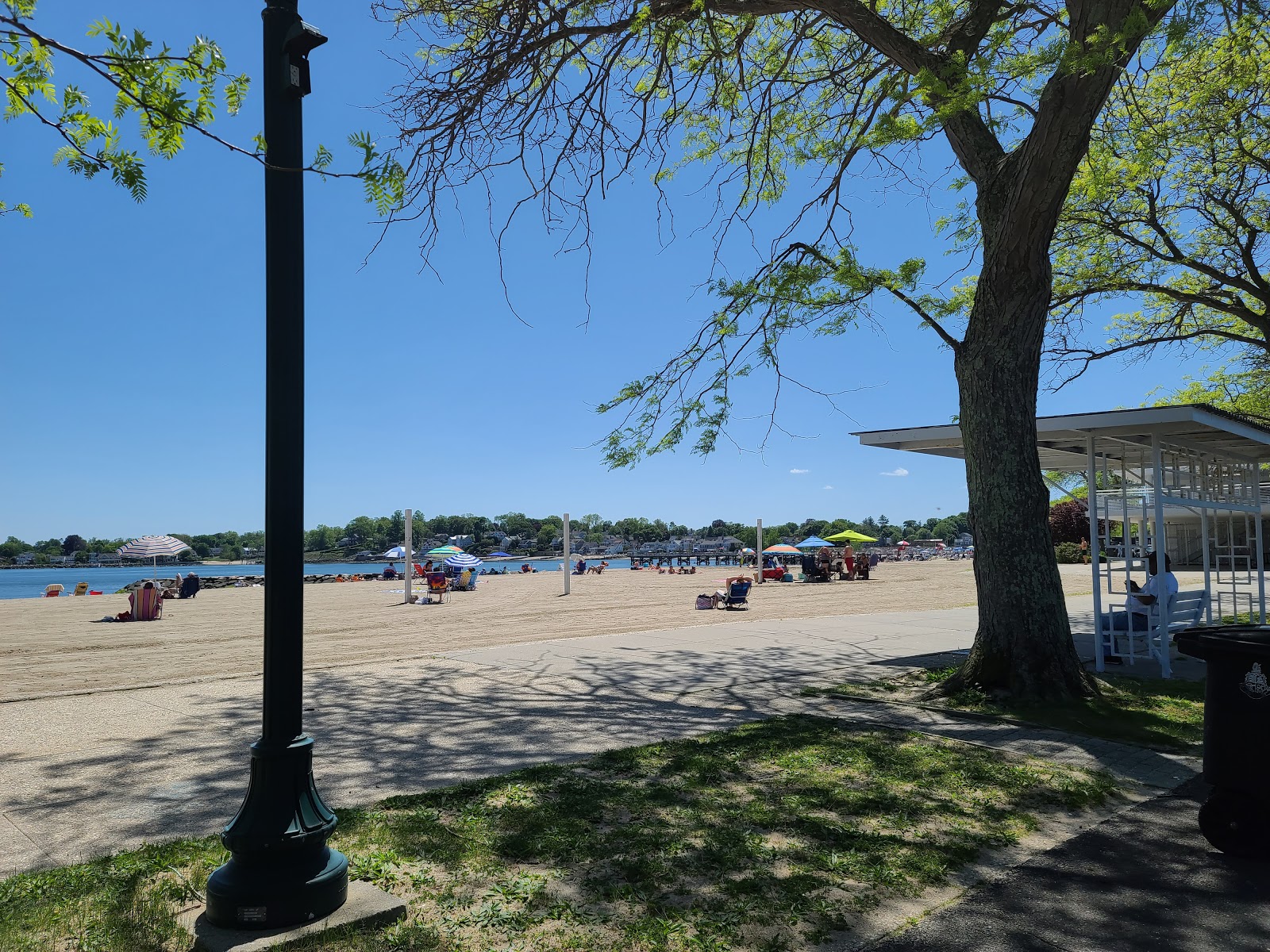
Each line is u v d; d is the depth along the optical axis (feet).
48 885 14.03
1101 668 36.96
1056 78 26.76
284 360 12.89
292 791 12.57
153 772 21.63
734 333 33.47
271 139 13.06
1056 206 28.99
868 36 32.40
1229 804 15.96
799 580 131.44
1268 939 12.39
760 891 13.76
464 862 15.05
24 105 11.01
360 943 11.80
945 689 30.86
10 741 25.25
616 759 22.07
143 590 72.69
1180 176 51.24
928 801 18.47
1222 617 53.52
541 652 44.80
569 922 12.71
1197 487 46.62
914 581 123.03
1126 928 12.72
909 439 39.60
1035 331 30.81
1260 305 58.49
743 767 21.24
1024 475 30.45
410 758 22.75
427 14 30.73
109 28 10.15
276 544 12.78
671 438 34.40
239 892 12.00
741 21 39.99
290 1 13.33
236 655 46.52
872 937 12.34
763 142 40.47
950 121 32.32
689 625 60.70
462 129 30.48
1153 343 57.31
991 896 13.83
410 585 92.58
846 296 32.35
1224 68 42.93
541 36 31.68
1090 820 17.75
